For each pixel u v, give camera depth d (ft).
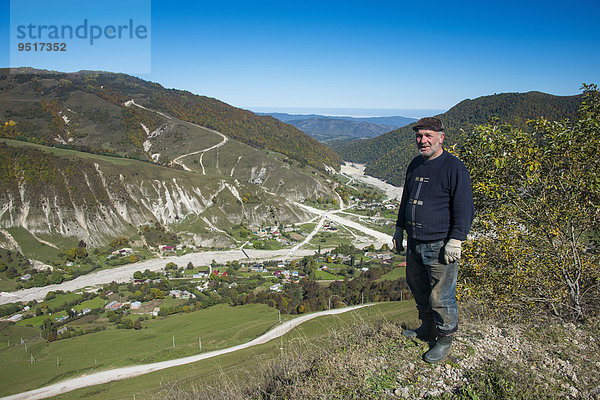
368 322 22.91
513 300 26.94
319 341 22.31
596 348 19.44
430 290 17.17
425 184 15.67
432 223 15.44
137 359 122.21
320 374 17.13
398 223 18.51
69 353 141.69
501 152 30.32
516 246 27.61
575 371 17.21
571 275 27.37
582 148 27.43
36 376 120.88
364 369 16.90
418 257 16.65
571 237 28.14
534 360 18.10
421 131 15.30
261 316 169.99
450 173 14.96
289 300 197.16
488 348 18.86
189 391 23.53
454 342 19.10
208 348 127.44
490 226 29.81
